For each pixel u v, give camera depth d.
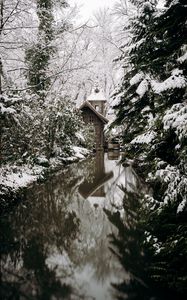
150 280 4.90
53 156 18.88
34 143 14.58
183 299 4.36
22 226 7.65
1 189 9.28
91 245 6.47
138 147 13.18
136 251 6.07
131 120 13.56
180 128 6.14
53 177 14.50
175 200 6.47
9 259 5.80
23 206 9.38
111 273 5.25
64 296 4.50
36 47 14.80
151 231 6.73
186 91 7.05
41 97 17.50
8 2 12.01
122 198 10.38
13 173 11.84
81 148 27.75
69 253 6.09
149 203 7.92
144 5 12.01
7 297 4.45
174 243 5.51
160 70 10.73
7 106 9.84
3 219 8.15
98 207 9.40
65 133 20.38
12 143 12.41
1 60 11.70
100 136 37.25
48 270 5.37
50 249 6.29
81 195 10.90
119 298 4.44
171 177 6.78
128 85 14.47
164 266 5.17
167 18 7.39
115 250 6.17
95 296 4.52
